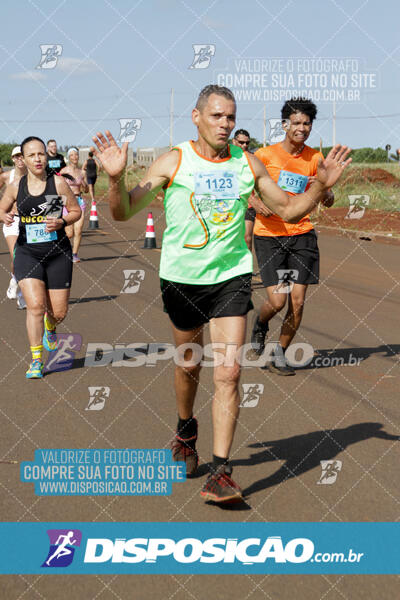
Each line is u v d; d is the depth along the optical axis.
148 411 4.72
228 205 3.38
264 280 5.73
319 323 7.61
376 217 18.42
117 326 7.48
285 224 5.62
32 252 5.62
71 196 5.70
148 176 3.37
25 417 4.60
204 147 3.36
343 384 5.38
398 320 7.77
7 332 7.18
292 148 5.47
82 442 4.16
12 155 7.34
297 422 4.54
